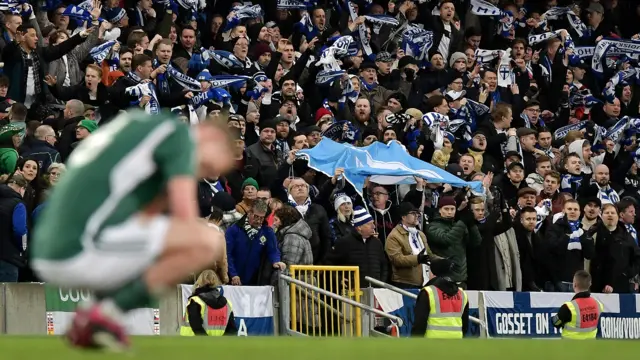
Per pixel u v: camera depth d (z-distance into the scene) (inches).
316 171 1920.5
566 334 1672.0
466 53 2600.9
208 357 639.8
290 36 2497.5
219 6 2512.3
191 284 1560.0
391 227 1881.2
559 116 2664.9
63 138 1664.6
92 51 1943.9
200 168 610.5
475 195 1888.5
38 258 592.1
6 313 1389.0
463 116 2277.3
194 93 1941.4
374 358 660.1
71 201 587.2
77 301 1467.8
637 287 2126.0
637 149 2518.5
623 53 2893.7
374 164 1867.6
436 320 1397.6
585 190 2223.2
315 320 1652.3
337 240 1726.1
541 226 2030.0
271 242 1616.6
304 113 2154.3
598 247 2038.6
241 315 1545.3
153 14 2277.3
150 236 590.9
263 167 1882.4
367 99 2148.1
